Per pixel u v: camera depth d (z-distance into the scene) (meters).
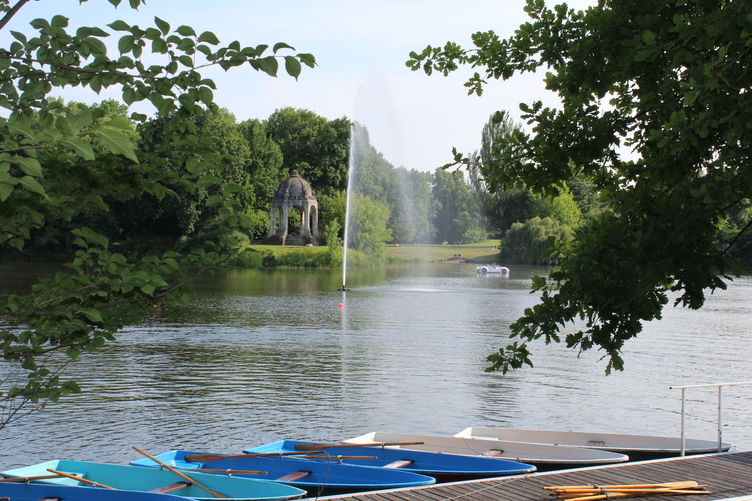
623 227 6.26
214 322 32.38
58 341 4.80
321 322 32.91
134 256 4.77
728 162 5.76
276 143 101.31
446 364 23.06
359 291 49.50
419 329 30.95
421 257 86.69
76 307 4.49
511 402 18.31
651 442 13.09
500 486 10.00
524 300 44.03
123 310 4.75
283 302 41.56
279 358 23.75
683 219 5.92
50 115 3.68
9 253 70.56
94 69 4.02
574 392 19.48
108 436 14.91
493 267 71.25
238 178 83.00
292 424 16.05
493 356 6.96
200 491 10.74
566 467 11.98
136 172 4.38
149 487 11.16
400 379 20.73
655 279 6.03
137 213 69.00
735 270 6.07
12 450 13.91
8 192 2.99
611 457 12.20
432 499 9.50
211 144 4.50
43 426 15.44
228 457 12.22
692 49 5.70
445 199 96.12
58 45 4.00
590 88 7.30
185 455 12.32
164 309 4.84
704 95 5.20
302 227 84.25
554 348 26.23
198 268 4.76
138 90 4.08
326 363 23.03
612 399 18.75
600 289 6.07
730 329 32.12
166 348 25.23
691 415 17.34
